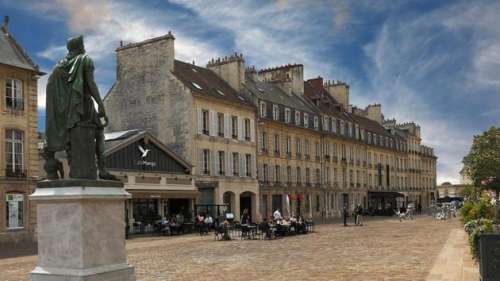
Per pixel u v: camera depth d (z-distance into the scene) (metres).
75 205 7.23
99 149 7.99
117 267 7.56
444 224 35.38
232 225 31.70
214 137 38.75
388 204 66.88
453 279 11.62
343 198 58.66
